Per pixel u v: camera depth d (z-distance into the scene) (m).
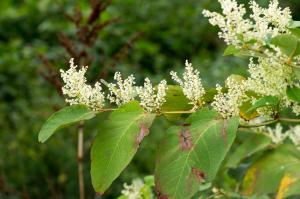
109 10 4.03
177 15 4.11
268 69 0.82
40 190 2.47
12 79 3.38
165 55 4.04
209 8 4.11
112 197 2.34
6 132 2.75
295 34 0.81
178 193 0.71
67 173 2.47
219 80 2.82
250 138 1.08
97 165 0.74
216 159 0.72
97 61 2.63
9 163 2.52
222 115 0.79
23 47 4.02
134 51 3.65
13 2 4.72
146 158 2.49
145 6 4.13
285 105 0.83
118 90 0.81
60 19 4.14
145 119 0.76
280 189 0.92
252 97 0.85
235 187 1.21
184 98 0.84
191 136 0.74
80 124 1.83
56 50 3.56
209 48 4.07
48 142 2.54
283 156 1.04
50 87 3.01
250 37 0.79
